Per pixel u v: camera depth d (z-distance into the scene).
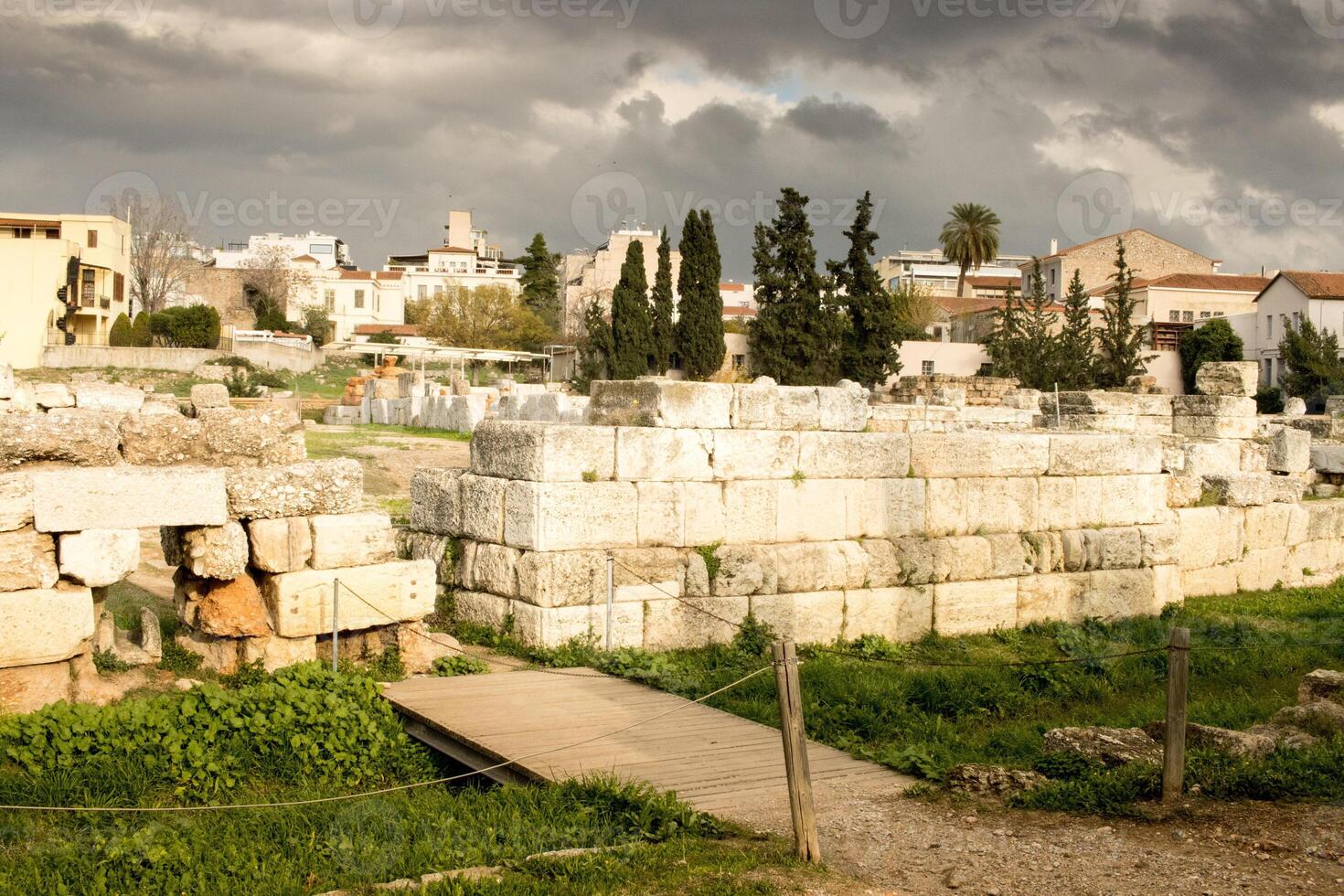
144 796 8.95
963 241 93.44
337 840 8.05
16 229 67.25
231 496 11.60
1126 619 17.94
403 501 23.22
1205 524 20.03
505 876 7.22
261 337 79.25
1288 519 21.53
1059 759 9.94
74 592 10.40
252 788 9.46
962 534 16.67
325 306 100.38
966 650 15.70
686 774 9.41
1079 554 17.62
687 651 14.20
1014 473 17.20
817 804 8.97
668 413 14.36
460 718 10.65
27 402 14.45
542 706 11.20
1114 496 18.19
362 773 10.03
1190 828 8.10
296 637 11.87
